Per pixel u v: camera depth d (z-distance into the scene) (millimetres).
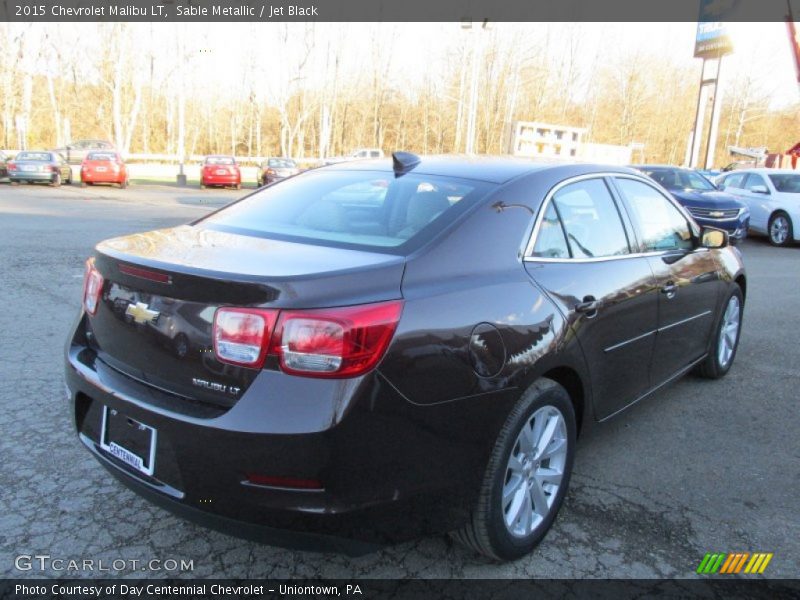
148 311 2408
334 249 2641
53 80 52969
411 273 2424
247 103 65500
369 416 2145
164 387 2369
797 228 14148
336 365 2107
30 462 3436
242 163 52281
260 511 2146
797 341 6219
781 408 4508
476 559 2787
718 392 4789
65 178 28875
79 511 3027
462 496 2463
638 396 3715
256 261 2414
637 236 3705
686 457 3748
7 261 8828
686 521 3100
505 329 2570
